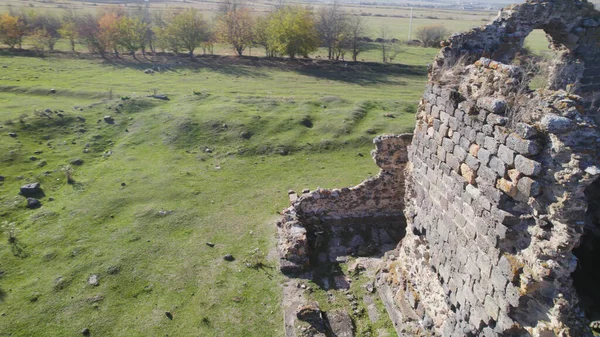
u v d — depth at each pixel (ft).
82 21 217.56
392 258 46.85
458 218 30.50
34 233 58.18
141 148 90.07
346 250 54.03
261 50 243.60
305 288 46.88
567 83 38.24
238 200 69.26
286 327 40.83
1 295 46.42
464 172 29.48
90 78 156.76
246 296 46.29
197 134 95.76
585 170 21.15
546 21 37.45
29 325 42.45
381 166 55.42
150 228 59.82
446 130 32.07
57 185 72.69
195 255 53.67
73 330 41.93
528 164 22.99
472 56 35.53
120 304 45.52
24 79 145.38
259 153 89.20
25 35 230.48
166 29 212.64
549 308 23.43
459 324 30.42
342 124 100.94
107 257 53.06
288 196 70.64
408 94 148.56
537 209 23.45
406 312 38.45
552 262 22.75
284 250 50.98
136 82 152.76
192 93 127.54
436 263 34.37
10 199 66.39
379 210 58.23
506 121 24.90
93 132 95.61
